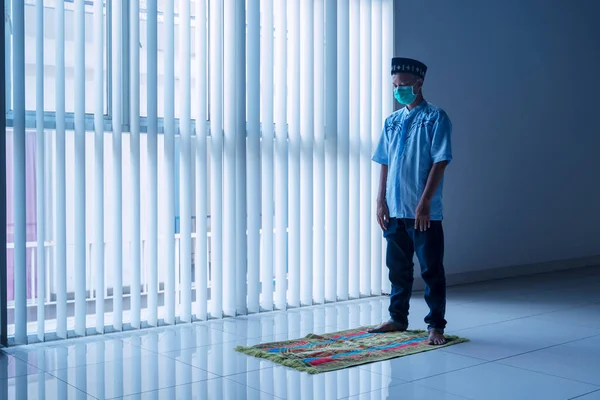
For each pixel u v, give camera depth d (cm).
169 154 395
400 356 323
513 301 482
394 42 505
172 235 397
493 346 344
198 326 397
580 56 679
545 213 643
